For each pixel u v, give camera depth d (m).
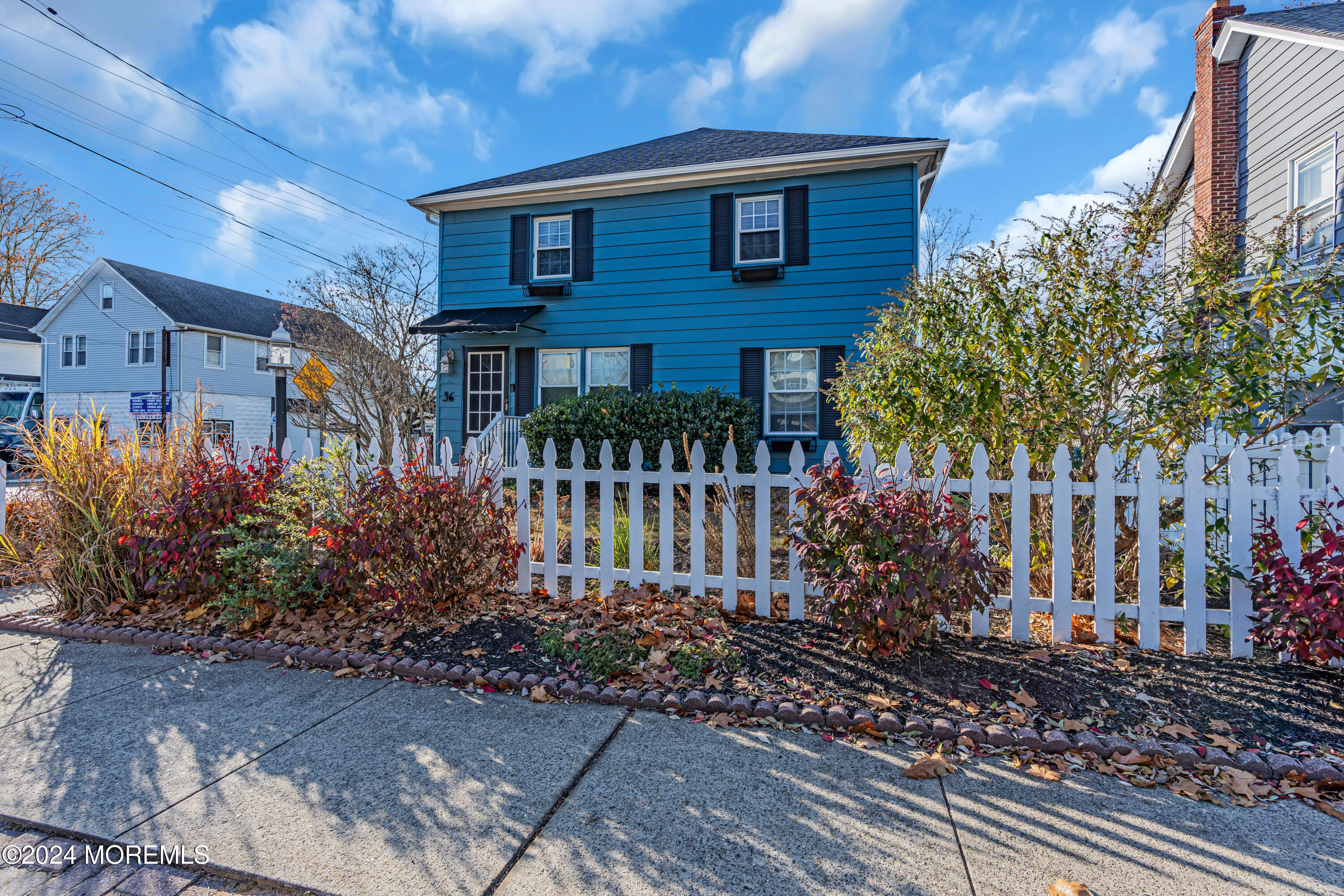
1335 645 2.85
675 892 1.84
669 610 4.04
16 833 2.15
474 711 3.03
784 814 2.21
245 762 2.57
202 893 1.87
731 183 12.11
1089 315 3.98
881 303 11.40
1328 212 9.09
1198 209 11.27
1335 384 4.05
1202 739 2.63
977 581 3.35
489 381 13.48
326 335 13.27
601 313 12.79
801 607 3.99
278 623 4.09
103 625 4.23
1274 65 10.02
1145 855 1.99
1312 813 2.21
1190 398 3.88
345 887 1.87
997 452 4.14
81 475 4.48
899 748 2.67
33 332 26.98
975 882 1.87
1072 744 2.61
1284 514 3.26
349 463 4.43
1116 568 4.18
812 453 11.64
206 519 4.32
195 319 24.84
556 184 12.49
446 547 4.08
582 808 2.25
